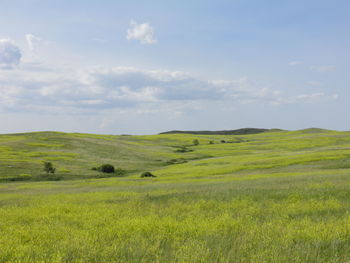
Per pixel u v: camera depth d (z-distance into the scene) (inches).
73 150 4446.4
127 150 4852.4
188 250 273.7
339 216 430.3
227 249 289.6
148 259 271.0
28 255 275.7
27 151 4052.7
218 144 6446.9
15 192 1403.8
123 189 1206.9
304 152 3688.5
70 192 1222.9
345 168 1957.4
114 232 375.9
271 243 301.9
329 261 249.9
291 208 515.2
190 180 1696.6
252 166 2468.0
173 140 7081.7
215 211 530.6
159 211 536.4
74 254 289.7
